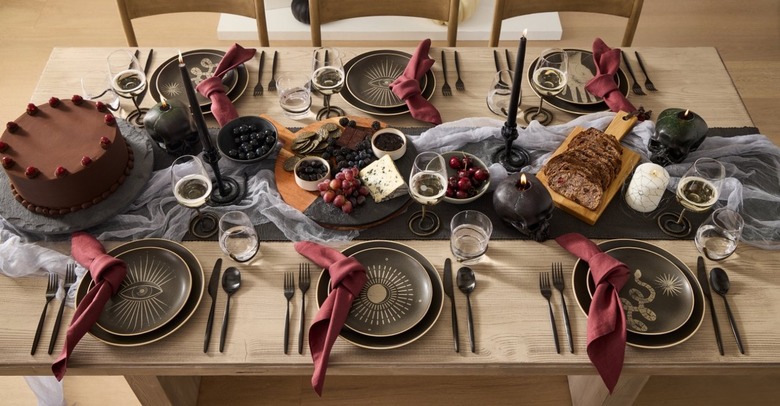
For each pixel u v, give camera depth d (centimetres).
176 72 221
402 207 181
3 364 152
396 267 169
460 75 221
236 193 186
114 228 178
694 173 174
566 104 211
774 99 352
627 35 257
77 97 187
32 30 383
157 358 152
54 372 148
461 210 182
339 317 152
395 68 225
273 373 155
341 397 241
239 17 389
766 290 164
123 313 159
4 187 180
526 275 168
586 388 224
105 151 174
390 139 193
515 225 175
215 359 152
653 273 167
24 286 165
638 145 198
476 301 163
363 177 184
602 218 180
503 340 156
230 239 174
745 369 154
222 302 162
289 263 170
